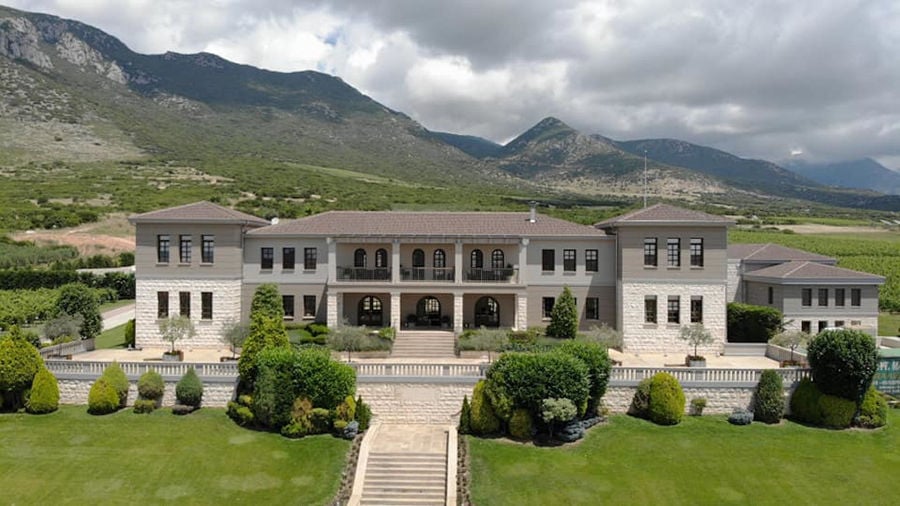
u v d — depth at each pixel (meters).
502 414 34.50
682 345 48.50
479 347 44.22
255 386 35.34
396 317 50.56
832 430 35.34
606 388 37.12
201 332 48.75
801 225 153.00
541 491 29.58
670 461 32.00
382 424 36.84
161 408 37.41
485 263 53.19
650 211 49.69
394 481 30.69
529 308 51.47
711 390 37.22
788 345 44.66
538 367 34.25
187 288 48.75
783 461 31.95
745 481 30.28
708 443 33.75
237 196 148.75
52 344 45.97
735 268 57.56
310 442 33.94
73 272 85.75
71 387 37.94
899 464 31.66
